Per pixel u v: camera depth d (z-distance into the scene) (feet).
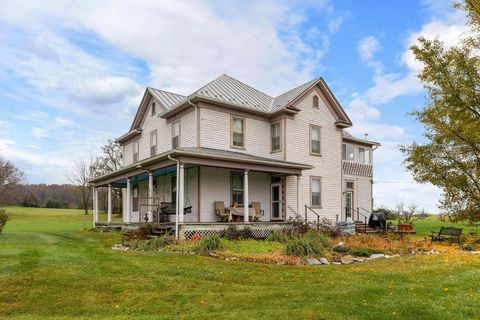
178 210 47.73
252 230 53.42
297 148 66.59
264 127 66.39
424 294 21.36
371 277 27.22
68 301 20.99
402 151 49.44
